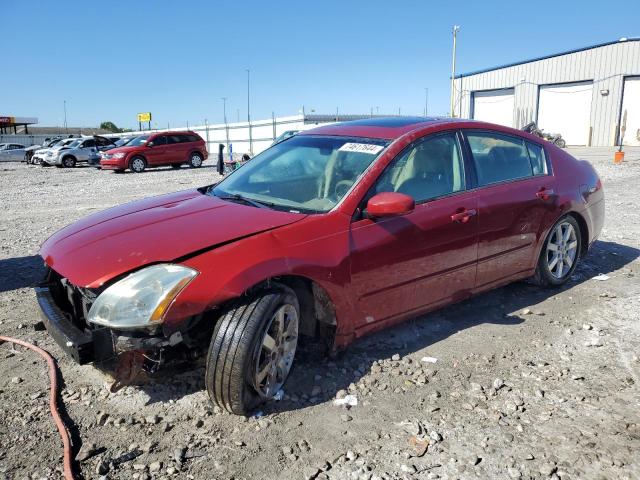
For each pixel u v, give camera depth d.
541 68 38.66
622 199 10.70
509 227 4.31
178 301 2.69
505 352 3.79
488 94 42.88
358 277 3.36
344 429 2.90
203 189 4.32
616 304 4.69
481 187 4.17
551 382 3.38
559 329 4.18
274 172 4.01
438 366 3.59
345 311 3.34
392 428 2.91
